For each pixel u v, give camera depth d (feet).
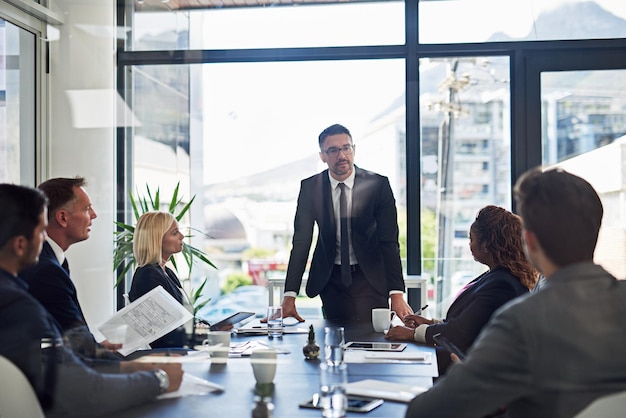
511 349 4.87
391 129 17.56
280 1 18.12
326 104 17.75
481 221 9.68
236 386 7.18
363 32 17.66
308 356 8.77
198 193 18.04
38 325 6.89
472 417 5.03
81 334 7.60
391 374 7.63
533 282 9.23
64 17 17.13
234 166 17.97
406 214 17.49
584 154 17.21
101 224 17.44
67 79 17.16
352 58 17.71
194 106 18.12
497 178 17.38
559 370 4.82
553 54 17.26
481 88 17.43
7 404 6.61
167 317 9.12
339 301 13.29
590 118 17.21
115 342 8.70
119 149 18.10
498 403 4.97
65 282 8.61
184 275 17.74
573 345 4.82
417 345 9.59
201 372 7.86
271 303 17.69
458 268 17.39
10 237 6.92
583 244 5.04
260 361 7.09
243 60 17.98
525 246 5.30
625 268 16.84
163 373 6.82
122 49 18.19
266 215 17.85
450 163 17.44
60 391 6.61
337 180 13.84
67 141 17.17
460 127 17.46
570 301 4.92
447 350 8.85
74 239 9.71
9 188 6.97
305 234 13.71
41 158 16.88
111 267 17.44
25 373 6.71
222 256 17.87
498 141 17.39
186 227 17.92
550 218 5.05
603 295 4.94
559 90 17.29
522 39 17.31
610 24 17.12
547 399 4.88
